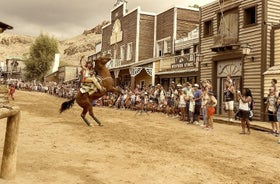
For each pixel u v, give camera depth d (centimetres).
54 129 1100
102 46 4738
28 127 1107
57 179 542
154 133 1172
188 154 848
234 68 2064
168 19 3406
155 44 3619
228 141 1100
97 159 710
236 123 1603
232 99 1652
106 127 1252
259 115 1802
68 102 1246
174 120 1706
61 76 6688
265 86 1784
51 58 7856
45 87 6062
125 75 3791
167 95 2062
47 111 1791
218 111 2186
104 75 1289
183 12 3334
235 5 2052
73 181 539
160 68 2980
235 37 2034
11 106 507
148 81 3209
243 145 1045
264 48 1819
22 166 601
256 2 1898
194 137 1135
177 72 2650
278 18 1873
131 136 1068
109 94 2836
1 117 466
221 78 2200
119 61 3972
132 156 770
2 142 820
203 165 738
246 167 754
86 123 1284
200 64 2377
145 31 3612
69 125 1227
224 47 2044
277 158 881
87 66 1287
